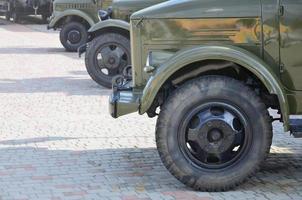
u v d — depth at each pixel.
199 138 6.19
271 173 7.05
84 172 7.11
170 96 6.21
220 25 6.38
